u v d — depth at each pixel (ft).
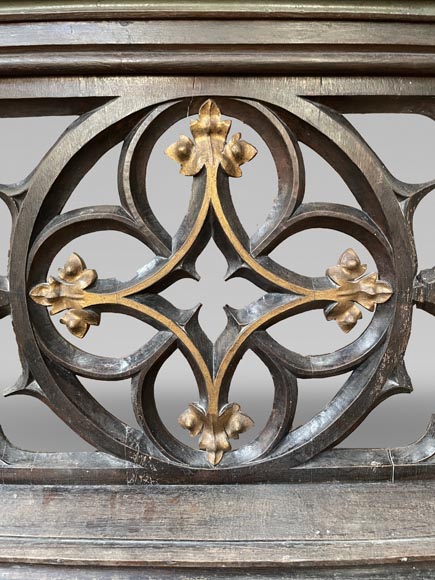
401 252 3.80
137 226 3.75
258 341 3.85
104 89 3.66
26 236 3.76
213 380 3.86
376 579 3.81
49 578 3.81
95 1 3.55
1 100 3.69
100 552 3.79
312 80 3.67
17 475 3.96
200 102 3.69
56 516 3.90
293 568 3.81
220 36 3.59
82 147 3.69
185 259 3.82
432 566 3.84
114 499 3.93
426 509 3.92
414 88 3.71
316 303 3.84
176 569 3.80
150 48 3.60
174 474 3.95
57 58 3.60
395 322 3.85
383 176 3.73
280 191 3.80
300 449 3.94
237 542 3.81
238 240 3.76
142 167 3.76
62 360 3.87
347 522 3.87
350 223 3.79
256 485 3.97
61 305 3.82
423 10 3.61
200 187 3.74
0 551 3.81
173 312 3.85
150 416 3.95
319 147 3.78
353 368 3.94
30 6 3.57
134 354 3.90
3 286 3.86
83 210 3.78
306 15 3.58
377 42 3.62
